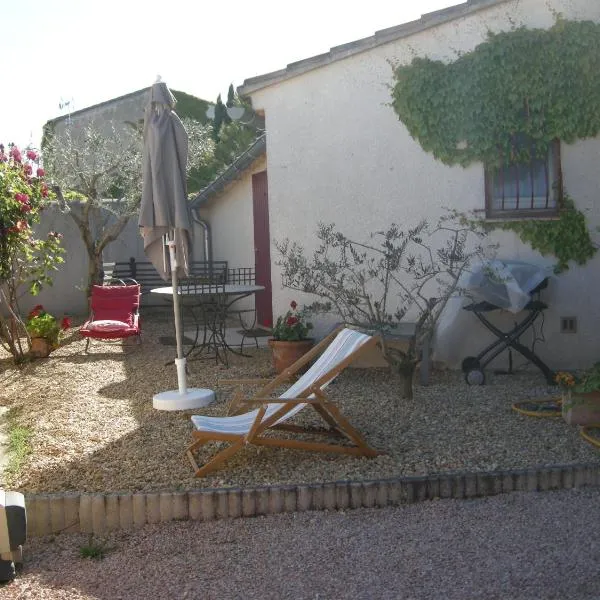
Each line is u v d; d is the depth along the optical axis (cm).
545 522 455
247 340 1113
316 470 528
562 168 844
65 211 1334
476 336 859
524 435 593
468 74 836
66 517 475
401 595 374
